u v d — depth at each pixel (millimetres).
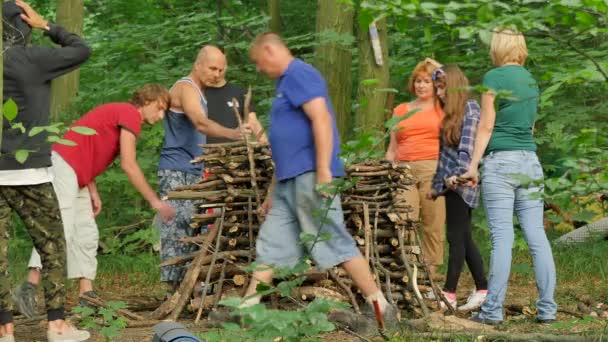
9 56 6000
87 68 13781
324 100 6133
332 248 6293
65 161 7406
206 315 7559
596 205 7602
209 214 7672
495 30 3949
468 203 7766
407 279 7781
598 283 9898
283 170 6270
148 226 12812
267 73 6316
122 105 7539
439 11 4027
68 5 13188
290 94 6156
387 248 7898
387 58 11914
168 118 8211
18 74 6020
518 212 7219
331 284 7562
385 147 11789
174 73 13102
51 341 6355
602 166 4422
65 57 6176
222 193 7586
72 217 7441
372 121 11789
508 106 6965
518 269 9633
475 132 7691
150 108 7691
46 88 6195
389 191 7859
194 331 6926
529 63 9305
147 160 12234
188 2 15297
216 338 5652
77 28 13219
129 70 13836
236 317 6727
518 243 11078
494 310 7156
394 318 6660
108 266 11453
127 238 11711
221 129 7984
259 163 7672
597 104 11789
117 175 11961
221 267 7562
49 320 6379
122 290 10148
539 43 9242
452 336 6387
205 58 8227
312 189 6184
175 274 8047
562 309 7938
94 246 7742
